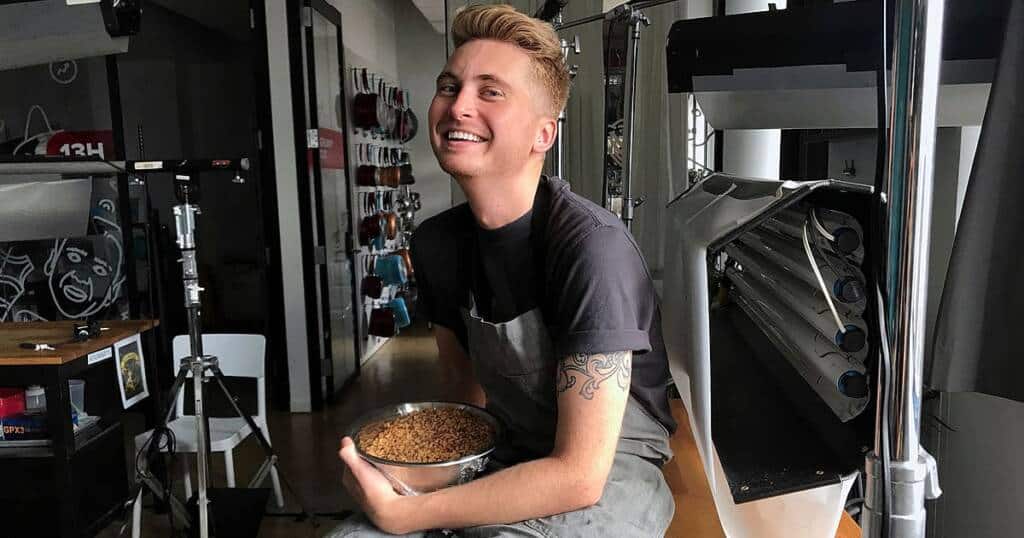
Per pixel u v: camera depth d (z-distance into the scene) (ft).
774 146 8.02
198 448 7.73
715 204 3.68
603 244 3.35
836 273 3.02
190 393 12.75
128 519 9.21
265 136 13.75
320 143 14.05
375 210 18.93
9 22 4.41
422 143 23.95
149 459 8.04
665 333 4.50
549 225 3.58
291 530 9.07
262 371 9.68
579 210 3.55
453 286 4.31
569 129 10.32
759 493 2.99
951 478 5.41
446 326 4.68
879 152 2.37
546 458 3.28
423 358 18.44
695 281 2.99
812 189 2.73
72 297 13.39
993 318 3.10
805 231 3.14
